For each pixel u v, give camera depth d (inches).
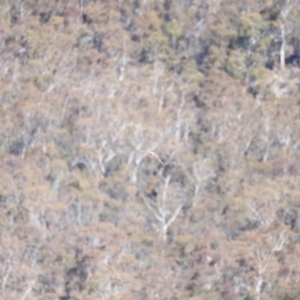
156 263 4827.8
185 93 5905.5
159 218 5177.2
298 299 4621.1
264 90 5935.0
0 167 5290.4
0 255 4795.8
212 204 5157.5
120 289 4645.7
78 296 4662.9
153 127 5600.4
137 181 5374.0
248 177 5329.7
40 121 5590.6
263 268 4717.0
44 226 4990.2
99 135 5536.4
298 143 5551.2
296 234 4896.7
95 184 5285.4
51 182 5265.8
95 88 5861.2
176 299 4650.6
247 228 4997.5
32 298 4682.6
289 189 5152.6
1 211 4997.5
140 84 5935.0
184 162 5423.2
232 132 5600.4
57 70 5984.3
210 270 4731.8
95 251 4798.2
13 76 5964.6
